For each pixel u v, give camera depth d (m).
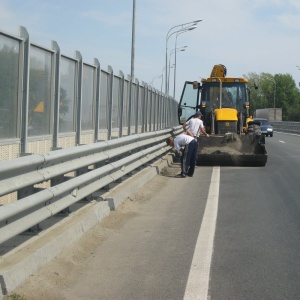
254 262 7.33
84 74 12.46
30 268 6.16
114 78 15.76
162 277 6.64
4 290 5.47
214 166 20.22
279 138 49.75
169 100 32.72
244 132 22.06
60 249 7.19
